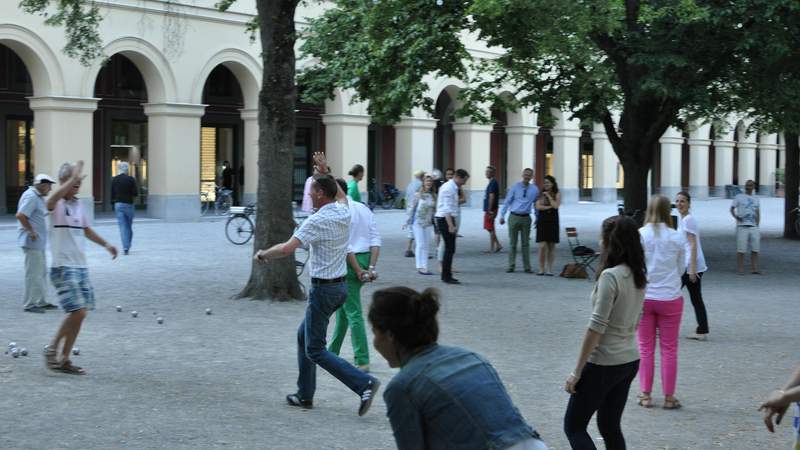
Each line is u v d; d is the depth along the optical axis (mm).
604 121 20969
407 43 17938
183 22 29625
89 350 9859
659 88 17047
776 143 63625
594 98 20797
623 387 5785
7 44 26047
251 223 23266
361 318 9156
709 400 8328
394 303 3467
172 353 9789
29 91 30469
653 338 8086
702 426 7473
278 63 13859
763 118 22844
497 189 21891
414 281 16406
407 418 3340
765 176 62719
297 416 7410
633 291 5688
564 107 21828
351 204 9320
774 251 23500
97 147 32438
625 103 19891
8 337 10484
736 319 12805
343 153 34625
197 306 13070
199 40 30234
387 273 17531
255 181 32594
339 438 6828
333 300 7316
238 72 32094
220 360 9492
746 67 18109
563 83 21062
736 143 59344
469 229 28688
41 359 9344
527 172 17875
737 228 18750
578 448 5668
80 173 8703
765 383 8977
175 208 29953
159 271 16984
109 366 9094
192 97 30234
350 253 8961
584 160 52281
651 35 17969
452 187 16141
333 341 9273
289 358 9656
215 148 36219
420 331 3449
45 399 7719
